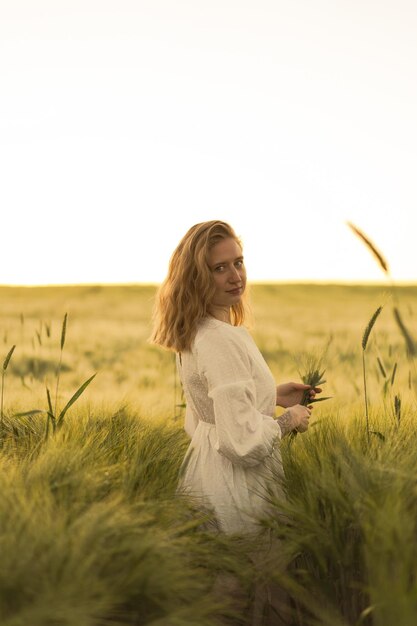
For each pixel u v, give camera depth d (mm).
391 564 2035
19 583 1830
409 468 2459
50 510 2182
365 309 29172
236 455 2695
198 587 2227
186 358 2947
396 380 5266
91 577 1934
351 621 2314
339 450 2623
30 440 3463
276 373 7930
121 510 2229
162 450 3213
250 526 2752
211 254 2902
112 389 7777
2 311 23797
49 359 10375
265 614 2584
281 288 42000
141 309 27797
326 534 2357
